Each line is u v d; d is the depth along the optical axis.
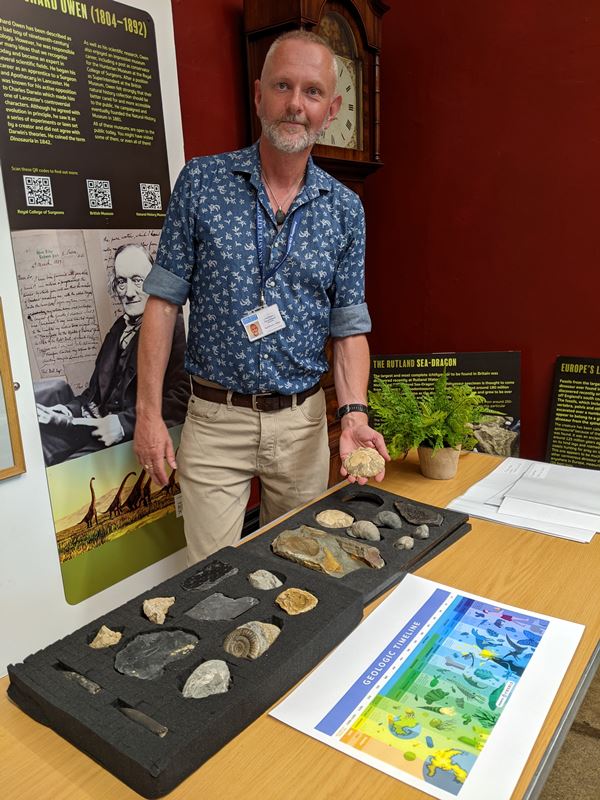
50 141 1.63
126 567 2.01
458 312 2.66
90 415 1.82
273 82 1.45
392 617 1.02
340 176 2.39
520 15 2.22
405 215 2.69
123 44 1.79
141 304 1.94
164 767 0.69
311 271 1.59
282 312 1.58
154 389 1.64
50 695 0.80
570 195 2.27
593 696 1.88
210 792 0.71
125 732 0.73
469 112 2.42
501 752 0.75
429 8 2.41
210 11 2.21
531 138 2.31
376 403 1.68
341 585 1.04
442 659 0.92
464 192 2.51
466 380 2.44
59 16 1.62
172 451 1.65
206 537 1.77
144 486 2.02
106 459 1.89
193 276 1.62
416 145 2.59
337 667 0.91
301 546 1.18
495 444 2.44
